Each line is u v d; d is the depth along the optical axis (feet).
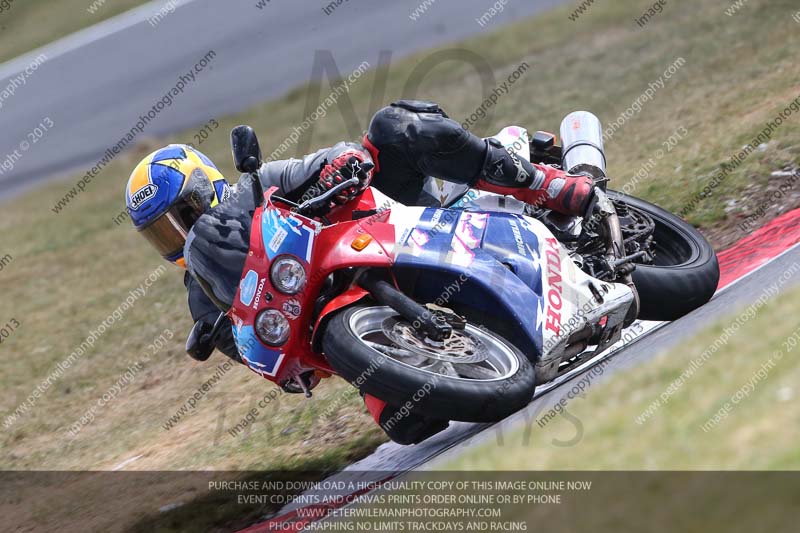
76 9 326.03
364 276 54.90
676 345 56.59
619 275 64.28
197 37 289.74
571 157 74.18
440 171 61.98
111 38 301.43
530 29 236.63
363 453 70.13
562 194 65.00
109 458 91.04
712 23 188.44
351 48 257.96
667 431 44.37
